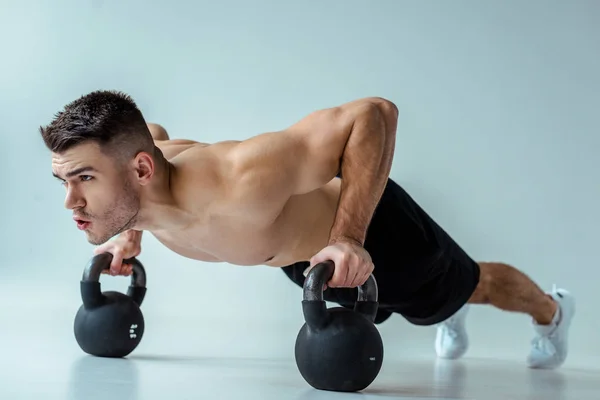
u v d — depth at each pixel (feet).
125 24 15.29
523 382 7.77
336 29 14.94
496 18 14.69
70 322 11.78
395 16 14.85
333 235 6.50
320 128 6.63
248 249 7.06
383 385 6.80
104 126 6.11
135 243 8.05
